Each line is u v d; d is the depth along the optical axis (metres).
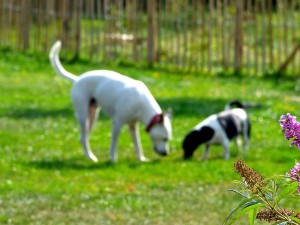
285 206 10.78
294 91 23.56
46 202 11.02
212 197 11.53
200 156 15.11
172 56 27.23
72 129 17.31
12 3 28.52
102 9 36.66
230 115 14.80
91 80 14.54
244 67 27.95
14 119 18.11
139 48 29.61
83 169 13.38
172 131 17.41
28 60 26.55
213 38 30.69
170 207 10.95
